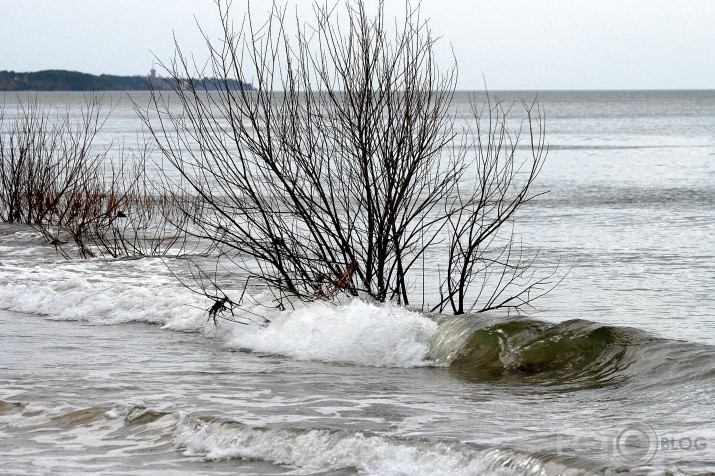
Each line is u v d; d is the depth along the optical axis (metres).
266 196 24.44
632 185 57.66
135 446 11.26
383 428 11.69
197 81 19.11
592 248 31.73
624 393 13.29
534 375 14.88
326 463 10.33
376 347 16.58
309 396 13.66
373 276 20.02
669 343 14.76
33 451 11.17
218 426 11.51
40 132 37.81
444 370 15.58
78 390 14.07
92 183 37.41
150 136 113.88
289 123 19.22
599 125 191.50
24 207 37.62
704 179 62.38
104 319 20.64
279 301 19.03
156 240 32.72
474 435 11.23
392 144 19.12
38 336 18.75
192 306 20.19
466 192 48.25
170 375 15.16
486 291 24.02
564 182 59.94
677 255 30.31
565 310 21.64
